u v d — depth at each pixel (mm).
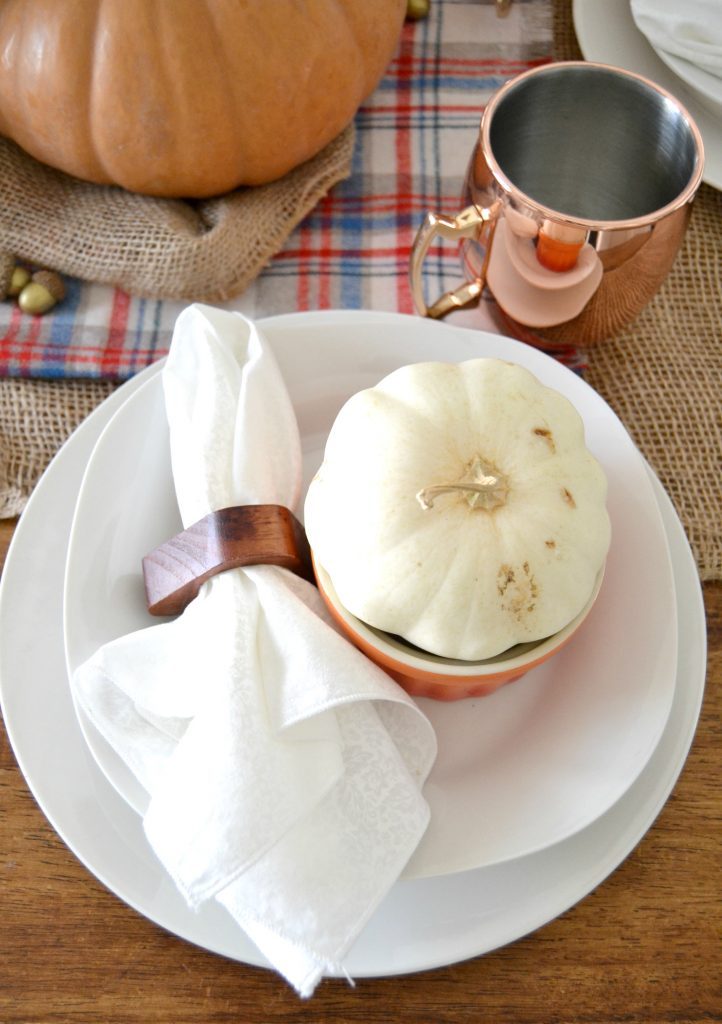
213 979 446
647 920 457
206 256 577
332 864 411
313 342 518
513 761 458
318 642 427
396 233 616
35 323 586
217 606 440
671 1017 442
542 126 534
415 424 422
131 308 594
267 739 413
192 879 397
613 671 466
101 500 482
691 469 550
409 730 446
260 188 611
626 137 530
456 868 426
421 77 663
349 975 416
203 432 468
